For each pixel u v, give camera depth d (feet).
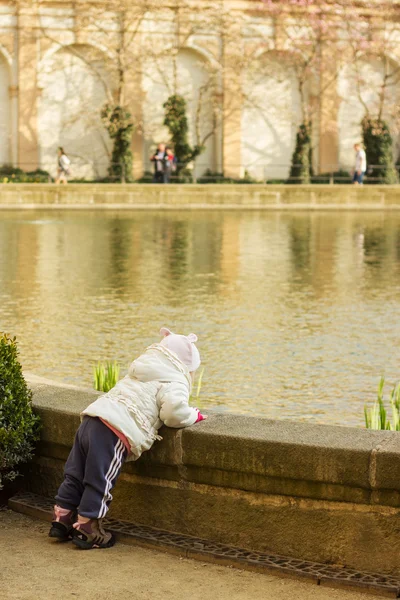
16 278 60.64
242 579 16.34
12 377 18.97
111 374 25.75
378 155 159.33
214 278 61.57
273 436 16.97
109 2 158.10
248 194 130.62
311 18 162.91
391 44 166.09
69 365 36.63
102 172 162.71
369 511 16.31
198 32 162.61
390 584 15.85
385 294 55.42
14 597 15.46
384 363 37.68
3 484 20.02
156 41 161.17
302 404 31.60
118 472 17.54
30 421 19.12
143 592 15.74
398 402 27.78
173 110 157.99
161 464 17.88
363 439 16.67
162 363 17.98
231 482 17.30
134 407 17.42
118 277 61.46
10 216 114.01
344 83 167.94
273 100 167.73
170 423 17.54
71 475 17.72
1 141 159.22
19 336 42.16
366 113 161.68
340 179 162.91
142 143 163.12
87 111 160.76
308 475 16.51
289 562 16.71
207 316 47.65
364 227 103.09
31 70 158.20
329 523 16.61
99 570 16.61
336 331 44.06
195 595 15.66
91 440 17.38
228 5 162.81
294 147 169.68
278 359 38.17
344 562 16.55
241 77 164.76
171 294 54.65
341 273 64.54
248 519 17.29
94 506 17.35
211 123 166.30
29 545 17.74
